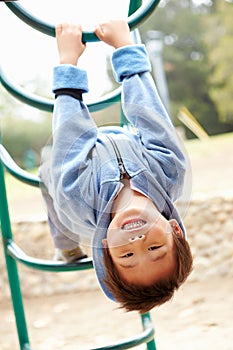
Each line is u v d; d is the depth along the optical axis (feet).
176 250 7.14
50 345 14.84
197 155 33.68
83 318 16.83
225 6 67.10
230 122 63.00
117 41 7.75
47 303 18.52
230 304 16.61
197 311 16.28
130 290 7.16
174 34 71.31
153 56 30.35
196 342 14.07
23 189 31.71
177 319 15.87
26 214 23.50
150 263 7.02
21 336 9.26
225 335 14.32
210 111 65.72
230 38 61.93
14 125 61.72
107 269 7.25
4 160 9.01
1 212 9.30
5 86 8.91
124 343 8.68
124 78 7.73
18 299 9.28
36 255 19.29
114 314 16.90
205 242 19.26
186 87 67.21
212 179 24.89
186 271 7.30
